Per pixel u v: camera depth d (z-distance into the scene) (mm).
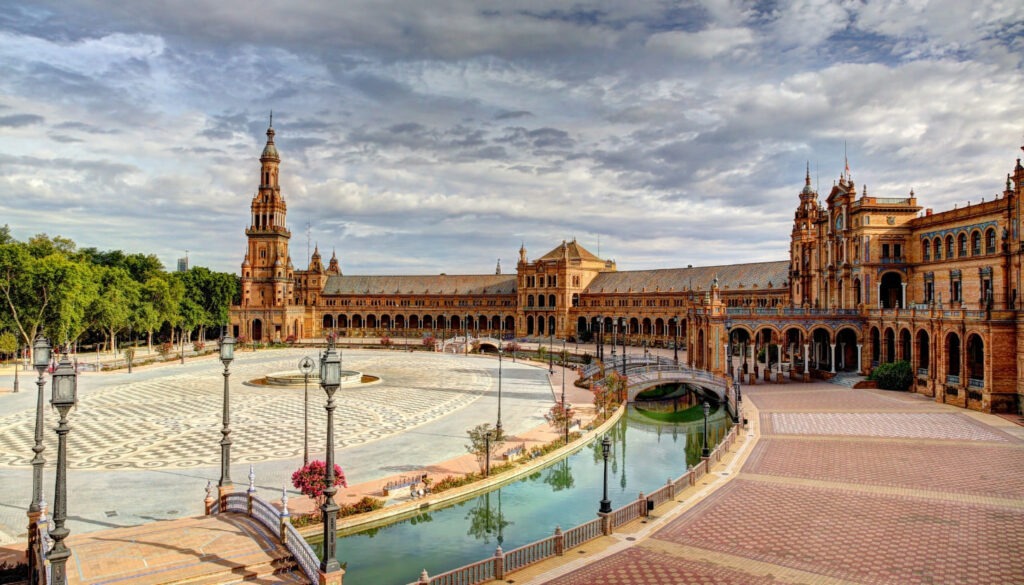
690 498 39469
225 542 28016
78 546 27484
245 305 184000
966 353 67125
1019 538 32750
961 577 28438
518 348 142375
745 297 136875
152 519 35938
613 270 193375
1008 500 38469
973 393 66062
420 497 40375
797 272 112062
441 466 47938
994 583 27859
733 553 31172
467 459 50062
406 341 165375
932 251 86625
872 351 89875
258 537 28672
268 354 142000
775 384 86562
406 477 44531
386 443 55344
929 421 60375
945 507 37406
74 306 107500
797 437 55156
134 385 90750
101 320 120812
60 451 22031
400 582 30922
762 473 44625
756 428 58812
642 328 160125
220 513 33250
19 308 104188
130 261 163625
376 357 135875
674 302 152125
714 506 37969
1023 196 68938
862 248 91438
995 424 58438
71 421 63938
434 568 32594
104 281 127188
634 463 53500
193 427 61250
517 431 60531
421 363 123312
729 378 88312
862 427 58562
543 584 27859
